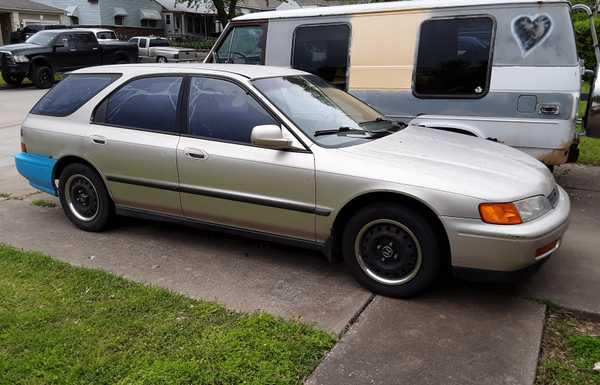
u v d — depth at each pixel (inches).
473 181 142.9
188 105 181.2
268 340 128.5
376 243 154.6
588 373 120.0
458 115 239.9
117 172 193.9
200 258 182.9
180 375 115.3
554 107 221.1
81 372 117.2
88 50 868.0
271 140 157.2
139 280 165.3
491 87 231.1
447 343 130.4
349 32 261.1
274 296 154.9
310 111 175.0
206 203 177.5
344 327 137.4
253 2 1998.0
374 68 255.9
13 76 807.1
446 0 237.6
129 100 194.2
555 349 130.0
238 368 118.2
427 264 147.6
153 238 202.2
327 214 156.7
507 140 231.8
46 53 805.9
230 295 155.3
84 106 203.3
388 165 150.8
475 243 139.6
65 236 205.2
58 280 162.6
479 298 153.4
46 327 135.8
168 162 181.0
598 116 225.0
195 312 143.5
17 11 1409.9
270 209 165.6
